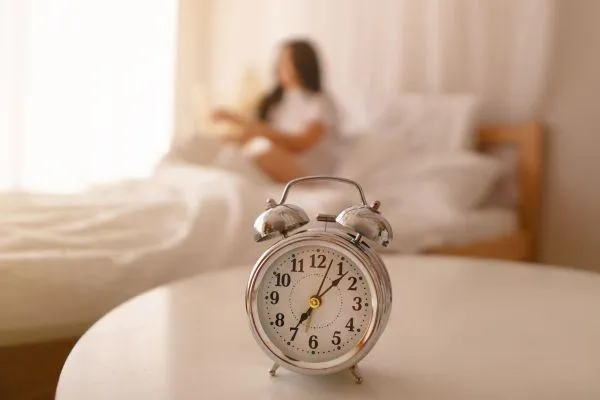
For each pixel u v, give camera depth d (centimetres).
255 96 265
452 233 165
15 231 109
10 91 245
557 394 56
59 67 259
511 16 196
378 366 62
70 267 101
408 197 182
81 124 267
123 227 121
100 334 70
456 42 210
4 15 242
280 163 200
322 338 58
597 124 181
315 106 220
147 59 288
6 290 94
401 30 222
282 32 275
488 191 194
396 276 106
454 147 199
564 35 187
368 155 193
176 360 62
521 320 79
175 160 199
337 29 250
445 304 87
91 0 267
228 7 304
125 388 55
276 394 55
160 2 291
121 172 280
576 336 73
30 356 98
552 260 193
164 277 114
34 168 254
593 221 183
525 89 193
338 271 59
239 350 66
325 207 139
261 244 131
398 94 221
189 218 127
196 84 292
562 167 190
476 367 62
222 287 93
